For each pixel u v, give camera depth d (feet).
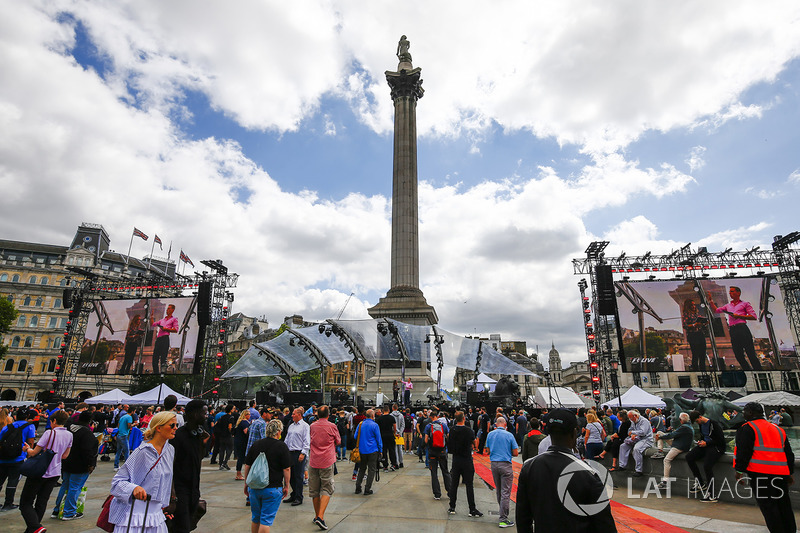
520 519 11.21
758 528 25.18
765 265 124.77
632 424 41.52
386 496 34.71
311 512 29.22
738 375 121.49
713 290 123.65
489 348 102.89
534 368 404.77
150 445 14.10
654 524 26.40
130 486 13.35
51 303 238.68
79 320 161.89
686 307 123.95
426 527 25.66
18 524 25.54
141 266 279.28
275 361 116.47
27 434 30.25
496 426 28.09
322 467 25.32
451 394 144.46
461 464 29.12
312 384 228.22
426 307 147.13
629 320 125.90
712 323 121.39
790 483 21.13
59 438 24.02
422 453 59.00
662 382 195.72
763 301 119.96
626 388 178.19
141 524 13.25
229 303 150.10
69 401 115.96
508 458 26.53
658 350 122.83
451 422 55.93
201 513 16.96
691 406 43.86
